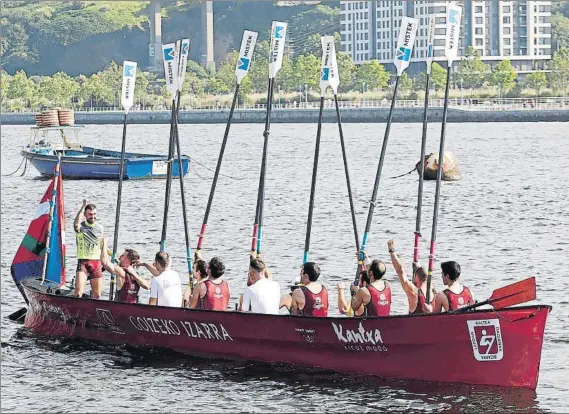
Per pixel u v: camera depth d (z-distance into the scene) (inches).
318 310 1996.8
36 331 2375.7
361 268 2185.0
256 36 2348.7
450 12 2101.4
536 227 4188.0
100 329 2231.8
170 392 1914.4
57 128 6742.1
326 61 2274.9
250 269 2050.9
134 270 2236.7
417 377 1899.6
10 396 1904.5
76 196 5580.7
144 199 5403.5
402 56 2194.9
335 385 1918.1
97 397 1894.7
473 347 1844.2
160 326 2130.9
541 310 1795.0
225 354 2070.6
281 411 1803.6
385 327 1895.9
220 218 4581.7
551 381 1942.7
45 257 2469.2
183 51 2397.9
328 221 4443.9
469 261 3344.0
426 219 4485.7
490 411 1779.0
